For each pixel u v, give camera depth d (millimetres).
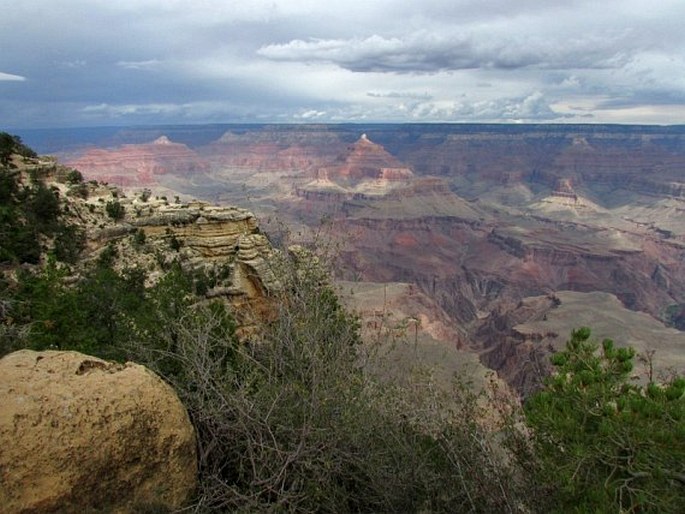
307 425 8648
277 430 8641
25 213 28094
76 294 19109
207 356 9773
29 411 7375
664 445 8086
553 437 9188
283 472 8391
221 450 9281
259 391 9102
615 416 8664
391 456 9406
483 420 10398
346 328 10930
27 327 15844
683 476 8102
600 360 10422
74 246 28766
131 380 8328
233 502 8203
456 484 9320
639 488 8398
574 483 8391
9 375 7945
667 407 8852
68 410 7562
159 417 8219
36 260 25938
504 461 9953
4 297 18641
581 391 9516
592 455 8461
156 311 17859
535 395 9891
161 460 8109
